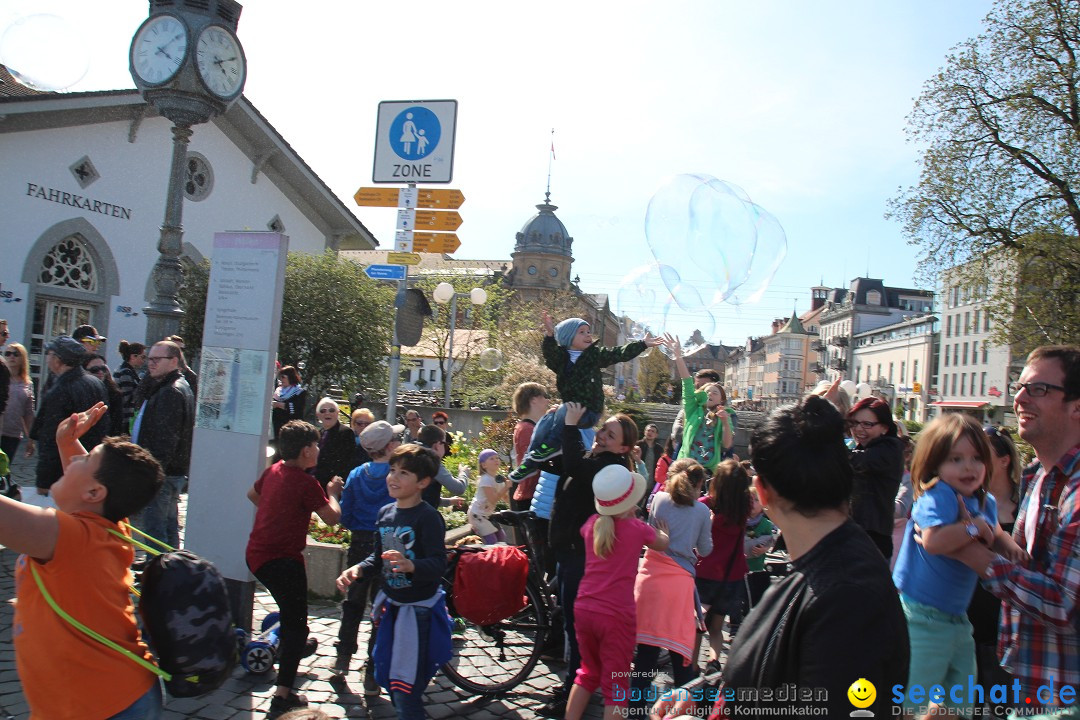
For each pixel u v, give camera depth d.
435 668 3.93
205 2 9.74
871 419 4.85
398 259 8.30
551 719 4.45
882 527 4.77
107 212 18.64
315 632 5.56
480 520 6.90
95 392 6.50
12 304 16.58
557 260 87.31
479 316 37.91
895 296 101.56
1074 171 21.80
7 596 5.70
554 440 5.02
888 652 1.66
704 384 8.05
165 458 5.96
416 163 8.12
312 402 18.50
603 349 4.94
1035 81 22.20
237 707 4.27
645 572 4.52
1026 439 2.88
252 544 4.34
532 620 5.01
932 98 23.75
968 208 23.36
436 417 11.16
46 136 17.14
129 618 2.57
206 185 21.48
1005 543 2.95
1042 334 21.67
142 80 9.58
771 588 1.90
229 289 5.29
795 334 121.50
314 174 24.34
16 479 10.15
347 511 5.12
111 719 2.45
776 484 1.86
